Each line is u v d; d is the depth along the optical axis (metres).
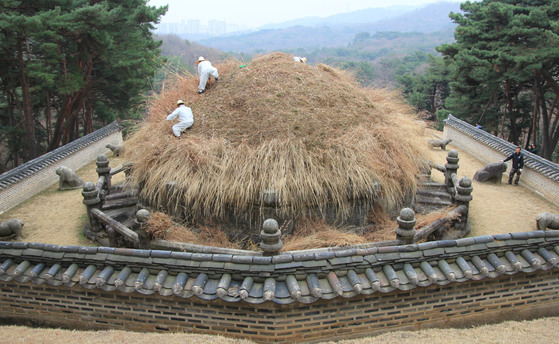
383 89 10.04
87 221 8.77
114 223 6.68
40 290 5.11
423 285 4.65
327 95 7.93
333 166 6.62
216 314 4.69
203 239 6.49
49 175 11.90
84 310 5.07
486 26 19.81
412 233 5.29
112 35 16.89
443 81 36.28
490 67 18.86
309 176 6.45
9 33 13.29
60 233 8.20
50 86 16.08
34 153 16.89
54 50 14.68
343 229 6.72
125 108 22.23
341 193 6.52
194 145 6.93
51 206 10.05
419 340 4.77
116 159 14.98
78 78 16.42
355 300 4.69
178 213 6.84
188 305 4.72
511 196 10.59
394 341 4.74
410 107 10.01
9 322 5.36
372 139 7.27
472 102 24.80
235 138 7.04
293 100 7.63
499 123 25.84
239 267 4.52
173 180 6.65
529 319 5.39
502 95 25.48
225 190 6.38
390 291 4.55
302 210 6.46
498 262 4.88
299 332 4.68
